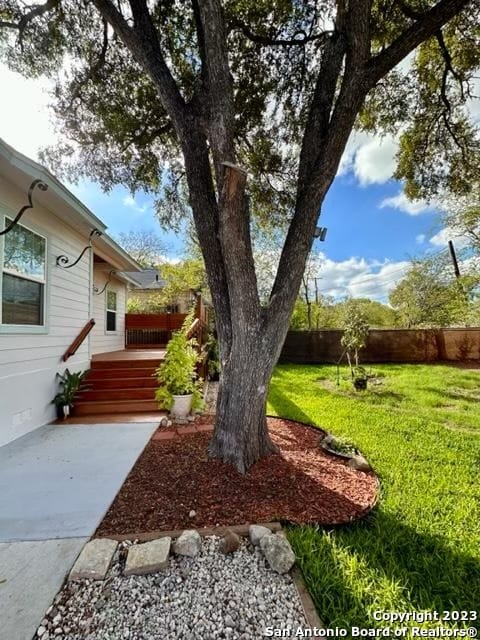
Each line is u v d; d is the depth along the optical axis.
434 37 4.11
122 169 5.32
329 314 18.12
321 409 5.36
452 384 7.56
